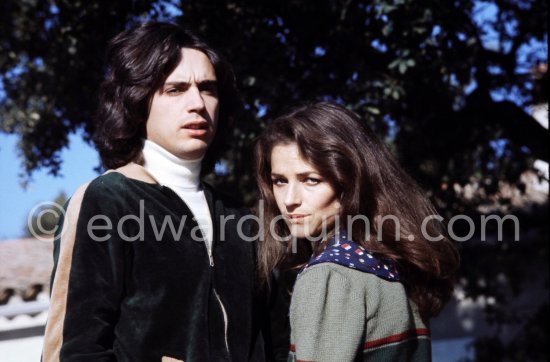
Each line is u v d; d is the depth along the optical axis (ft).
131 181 7.52
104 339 6.75
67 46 19.51
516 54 20.90
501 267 25.98
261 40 16.02
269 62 16.14
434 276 7.42
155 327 7.00
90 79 19.98
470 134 19.70
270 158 7.70
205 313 7.30
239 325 7.63
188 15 16.43
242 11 16.65
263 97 15.79
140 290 7.07
